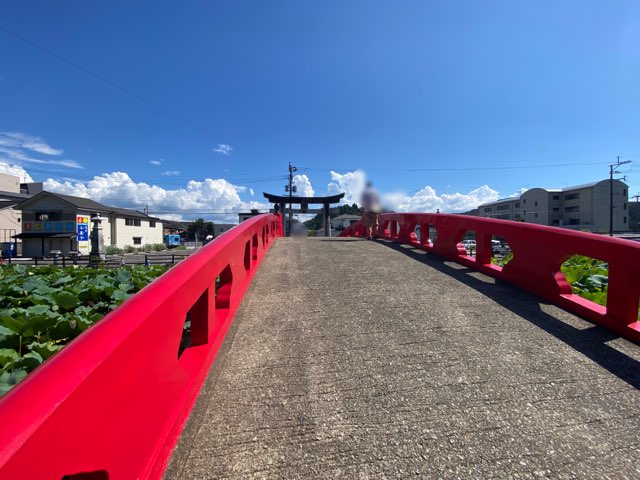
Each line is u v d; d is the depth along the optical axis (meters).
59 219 43.62
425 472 1.89
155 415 1.76
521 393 2.55
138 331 1.63
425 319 3.76
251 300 4.32
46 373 1.26
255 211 24.47
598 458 2.01
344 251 7.64
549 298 4.25
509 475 1.89
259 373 2.75
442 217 6.96
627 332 3.31
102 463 1.37
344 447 2.05
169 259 29.45
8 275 8.65
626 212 64.19
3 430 1.05
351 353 3.06
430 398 2.48
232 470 1.88
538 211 70.19
